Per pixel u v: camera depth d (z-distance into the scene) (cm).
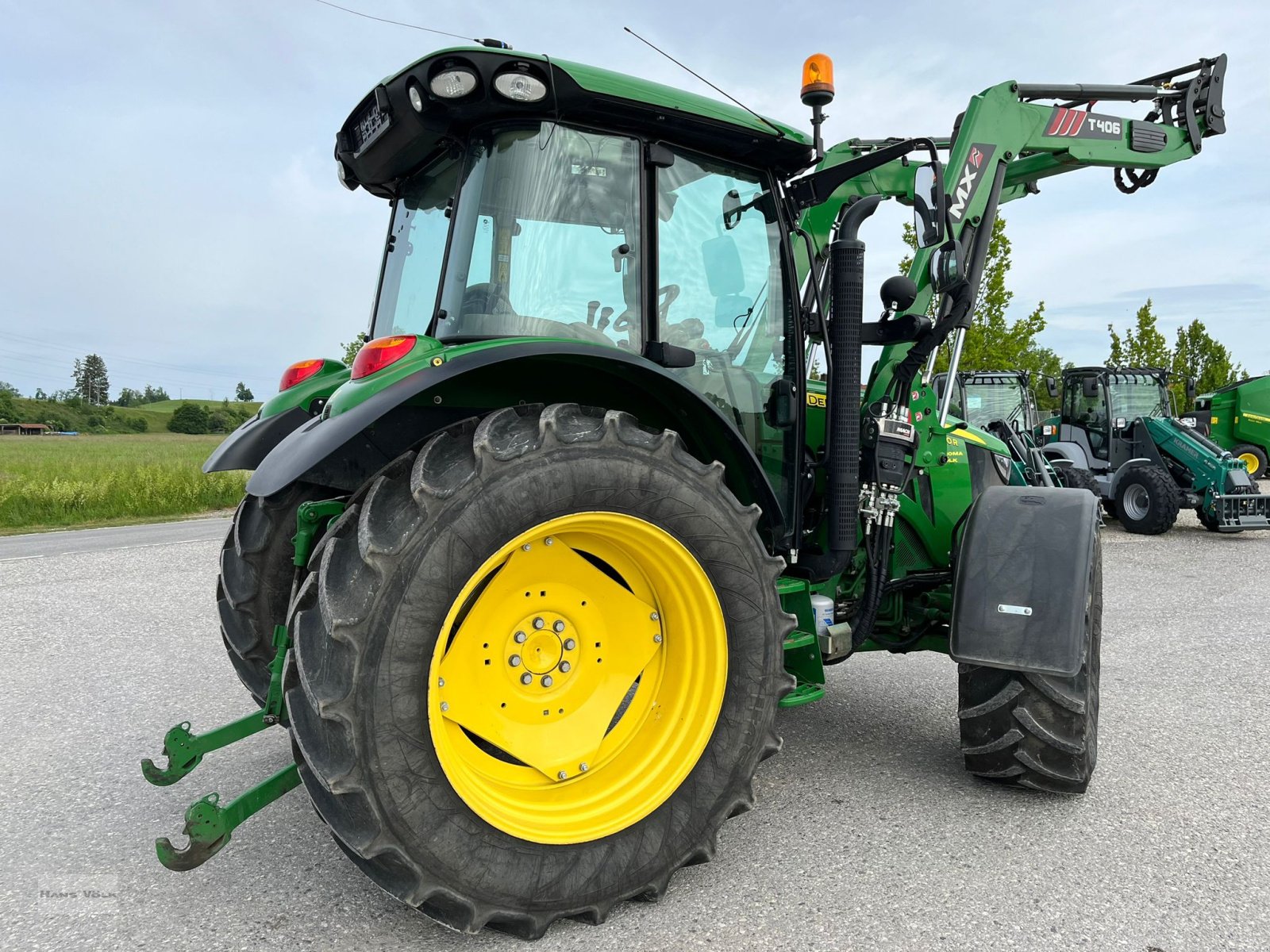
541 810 209
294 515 291
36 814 272
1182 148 414
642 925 207
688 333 266
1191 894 219
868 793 284
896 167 389
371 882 228
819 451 316
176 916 212
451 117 230
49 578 705
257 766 311
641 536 216
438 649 188
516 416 212
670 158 253
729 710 225
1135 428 1092
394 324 296
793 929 204
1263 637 509
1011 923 205
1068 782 270
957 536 334
